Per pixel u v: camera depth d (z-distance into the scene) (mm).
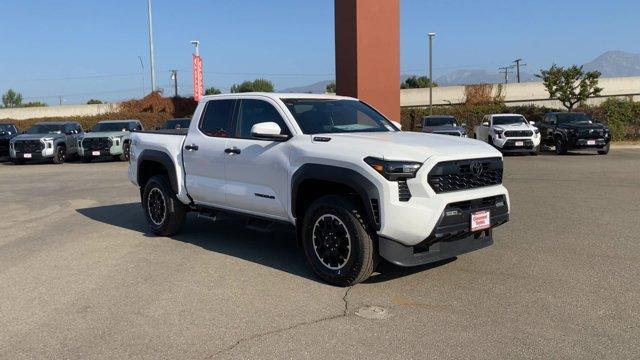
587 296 4871
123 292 5180
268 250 6727
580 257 6145
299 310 4645
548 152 23562
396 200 4812
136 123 24234
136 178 7938
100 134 21969
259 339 4070
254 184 6102
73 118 39562
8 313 4684
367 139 5297
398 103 15117
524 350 3816
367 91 14867
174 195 7332
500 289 5094
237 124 6457
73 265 6141
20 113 47750
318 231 5402
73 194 12188
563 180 13109
